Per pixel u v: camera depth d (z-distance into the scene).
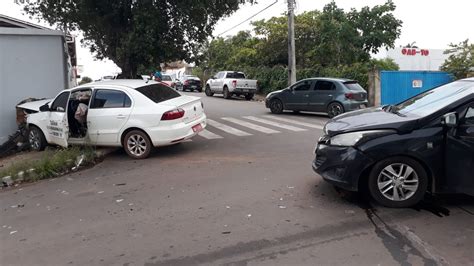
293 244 4.28
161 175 7.37
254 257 4.03
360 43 23.27
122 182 7.06
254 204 5.51
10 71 12.22
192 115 9.23
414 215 4.93
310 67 25.23
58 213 5.64
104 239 4.61
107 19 14.15
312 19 28.33
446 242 4.21
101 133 9.03
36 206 6.06
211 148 9.77
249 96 26.39
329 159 5.34
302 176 6.83
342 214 5.04
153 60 14.44
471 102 4.95
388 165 5.12
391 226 4.64
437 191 5.09
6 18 13.23
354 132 5.23
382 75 19.52
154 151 9.61
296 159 8.20
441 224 4.66
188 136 8.98
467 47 19.55
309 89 16.17
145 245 4.40
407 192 5.16
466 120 4.92
